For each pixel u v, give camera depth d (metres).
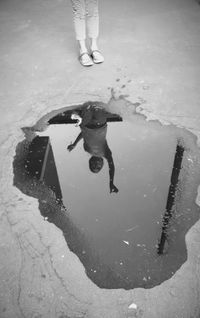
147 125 2.86
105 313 1.74
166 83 3.33
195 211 2.18
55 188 2.40
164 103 3.08
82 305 1.77
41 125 2.96
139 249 2.00
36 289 1.86
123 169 2.48
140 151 2.61
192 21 4.34
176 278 1.85
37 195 2.36
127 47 3.91
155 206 2.22
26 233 2.14
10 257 2.01
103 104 3.12
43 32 4.34
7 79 3.56
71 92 3.30
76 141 2.76
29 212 2.26
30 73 3.62
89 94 3.25
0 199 2.35
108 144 2.69
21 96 3.31
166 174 2.42
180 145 2.65
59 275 1.91
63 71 3.61
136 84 3.34
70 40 4.14
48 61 3.79
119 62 3.68
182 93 3.19
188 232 2.07
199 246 1.99
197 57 3.68
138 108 3.05
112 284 1.85
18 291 1.85
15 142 2.81
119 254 1.99
